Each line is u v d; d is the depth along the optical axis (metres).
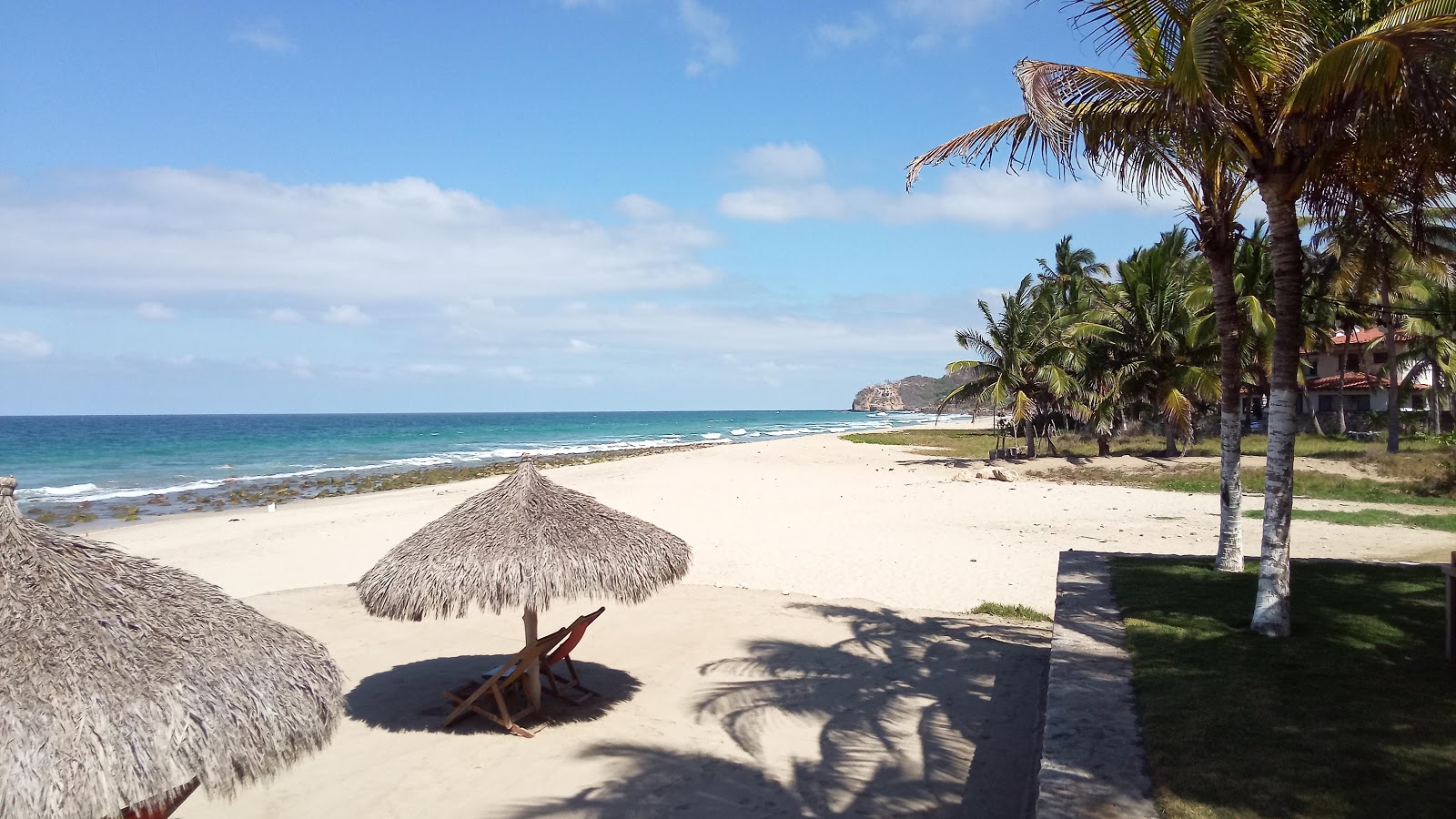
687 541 15.76
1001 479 26.72
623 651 8.68
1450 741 4.15
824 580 12.38
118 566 3.89
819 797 5.31
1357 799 3.59
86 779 3.08
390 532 17.83
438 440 74.12
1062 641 6.24
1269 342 26.02
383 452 54.97
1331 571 8.58
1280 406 6.24
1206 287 27.02
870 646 8.61
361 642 9.10
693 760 5.96
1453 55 4.95
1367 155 6.31
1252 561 9.47
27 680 3.18
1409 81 5.21
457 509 6.97
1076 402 31.52
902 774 5.61
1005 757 5.85
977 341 32.41
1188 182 8.68
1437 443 27.58
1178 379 28.72
